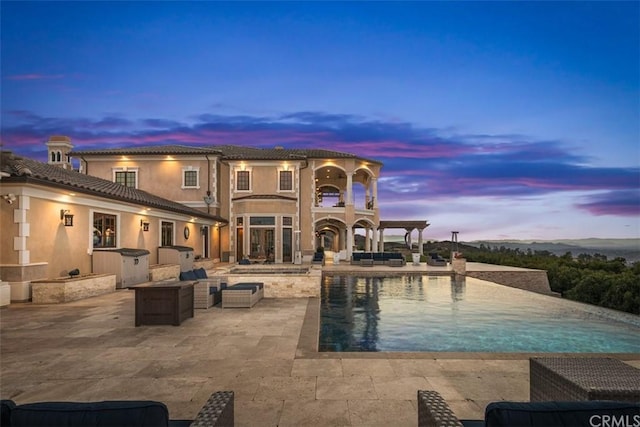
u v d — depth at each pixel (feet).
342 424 11.23
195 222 75.97
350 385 14.29
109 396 13.46
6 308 31.17
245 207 86.33
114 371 16.01
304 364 16.74
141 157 88.69
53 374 15.67
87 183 48.26
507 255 85.87
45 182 34.99
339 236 124.06
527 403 5.44
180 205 81.41
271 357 17.79
